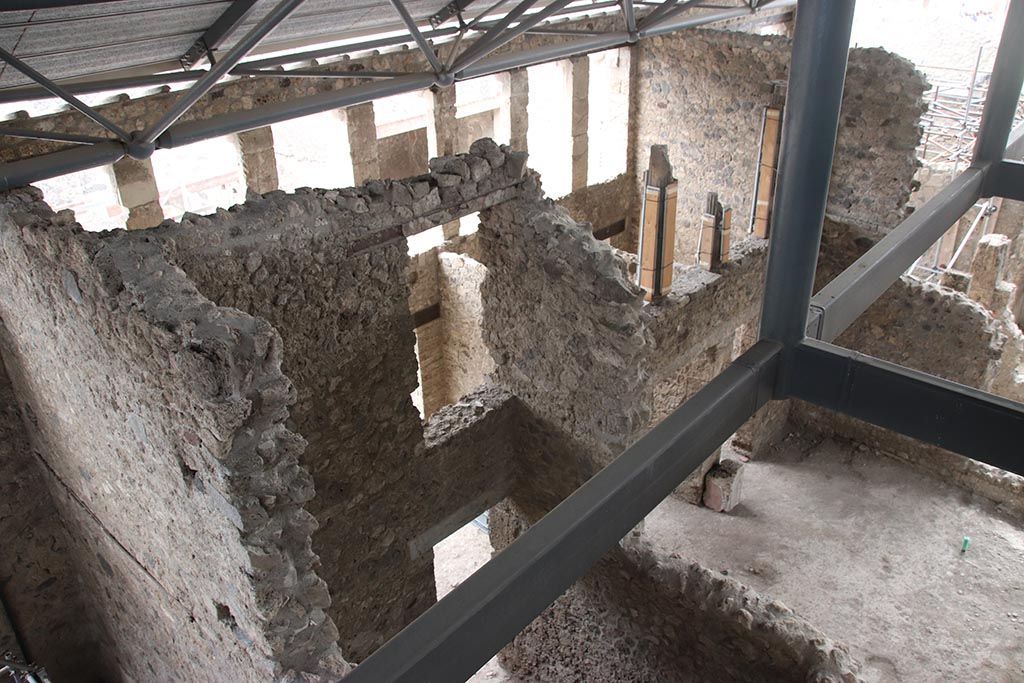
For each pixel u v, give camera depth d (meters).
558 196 9.90
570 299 5.29
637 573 5.40
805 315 2.85
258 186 7.33
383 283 5.03
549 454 6.20
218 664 4.62
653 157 6.68
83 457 4.93
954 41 14.84
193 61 5.66
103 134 6.10
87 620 6.72
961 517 8.32
